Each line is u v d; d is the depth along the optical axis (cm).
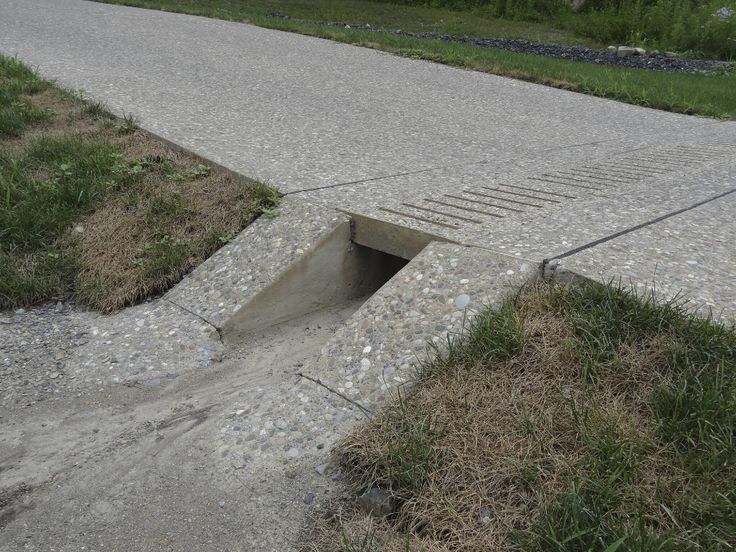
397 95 845
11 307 402
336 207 405
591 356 258
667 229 375
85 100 646
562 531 204
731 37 1748
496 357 273
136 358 353
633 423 234
